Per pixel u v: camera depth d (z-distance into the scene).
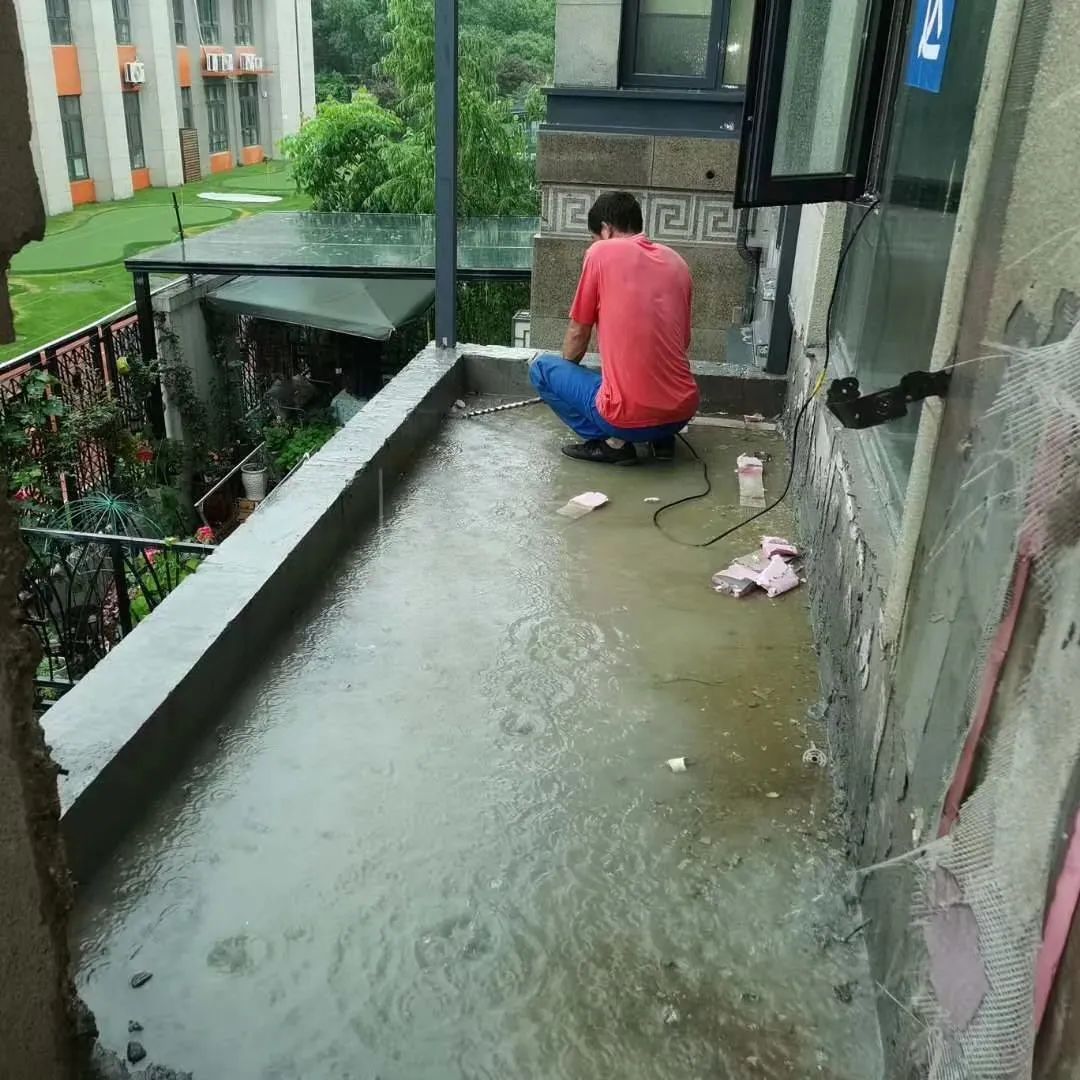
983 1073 1.15
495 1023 1.85
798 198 3.15
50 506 7.51
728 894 2.16
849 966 1.98
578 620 3.24
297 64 27.69
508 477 4.42
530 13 18.77
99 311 14.96
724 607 3.36
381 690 2.83
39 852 1.36
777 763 2.59
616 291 4.32
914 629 1.81
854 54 3.08
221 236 11.14
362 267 9.77
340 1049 1.79
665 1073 1.76
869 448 2.91
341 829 2.30
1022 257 1.32
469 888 2.15
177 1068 1.74
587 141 6.37
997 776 1.20
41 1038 1.38
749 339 6.38
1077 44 1.18
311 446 11.73
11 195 1.08
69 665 5.02
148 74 22.12
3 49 1.05
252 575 2.97
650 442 4.62
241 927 2.03
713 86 6.34
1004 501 1.29
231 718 2.68
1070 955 0.95
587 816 2.38
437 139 5.10
